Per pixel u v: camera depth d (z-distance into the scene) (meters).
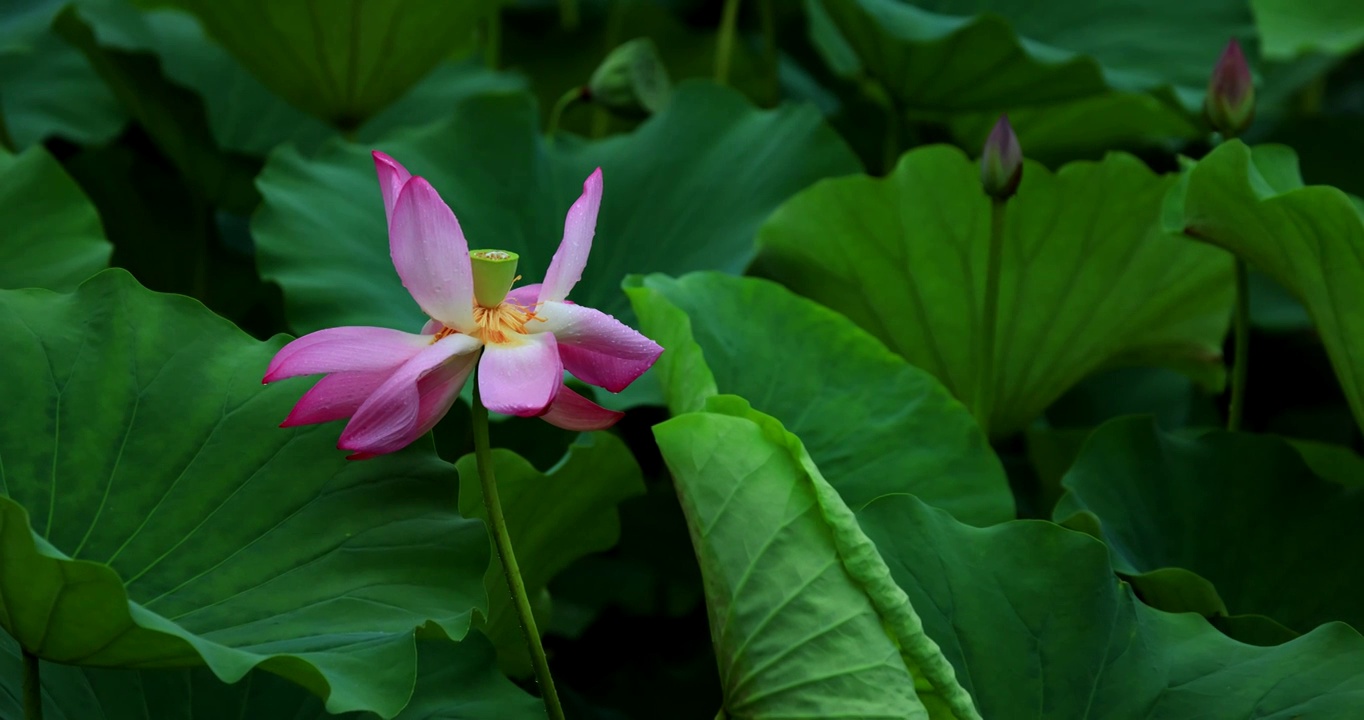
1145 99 3.50
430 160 3.25
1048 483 3.39
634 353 2.52
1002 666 2.65
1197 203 2.92
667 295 2.94
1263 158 2.97
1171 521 2.94
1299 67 5.20
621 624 3.38
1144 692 2.65
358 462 2.60
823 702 2.57
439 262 2.49
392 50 3.36
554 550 2.93
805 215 3.15
